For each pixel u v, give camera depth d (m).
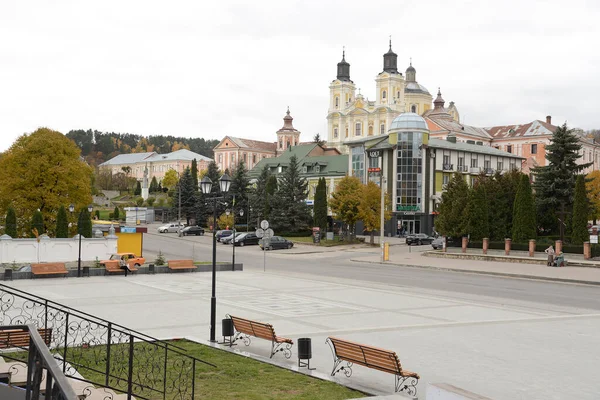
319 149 108.06
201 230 75.81
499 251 49.88
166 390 10.62
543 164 112.25
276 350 13.95
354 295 26.11
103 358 12.79
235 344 15.30
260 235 38.72
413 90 137.12
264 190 80.88
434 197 77.12
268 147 157.88
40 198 50.56
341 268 42.31
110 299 23.75
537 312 21.86
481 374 12.48
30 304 21.25
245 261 46.66
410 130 76.31
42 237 38.88
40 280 30.98
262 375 11.86
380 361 11.24
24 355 11.89
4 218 50.94
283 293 26.44
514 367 13.12
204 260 46.53
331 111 136.88
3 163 51.28
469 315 20.73
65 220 45.53
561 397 10.91
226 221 78.56
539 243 48.00
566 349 15.08
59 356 11.47
